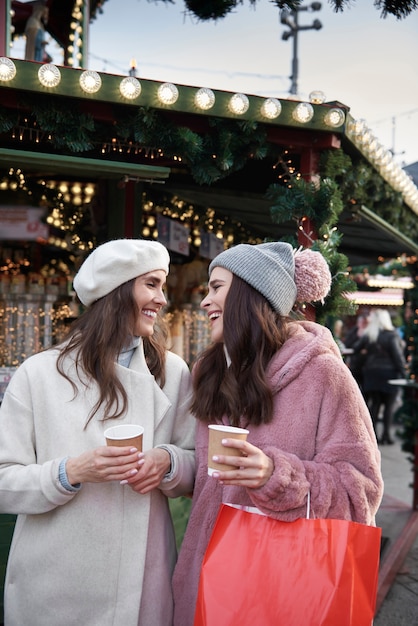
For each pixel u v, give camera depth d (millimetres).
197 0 2734
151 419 1657
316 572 1375
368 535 1407
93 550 1548
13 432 1582
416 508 5195
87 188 3920
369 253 6266
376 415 8164
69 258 4016
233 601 1391
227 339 1615
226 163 2537
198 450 1715
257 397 1560
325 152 2775
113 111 2398
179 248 4309
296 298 1740
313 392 1557
